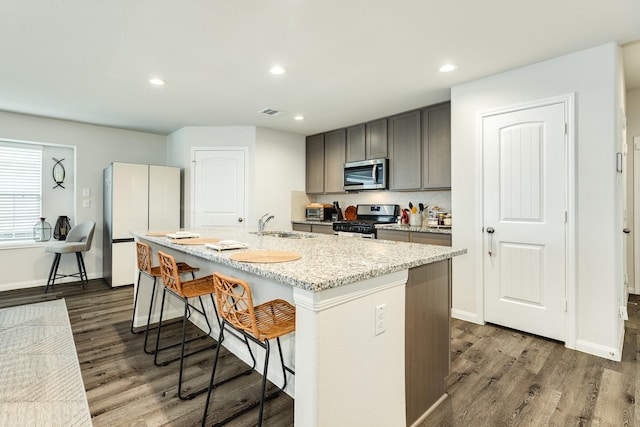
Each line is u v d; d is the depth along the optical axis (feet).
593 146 7.93
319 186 17.07
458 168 10.34
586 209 8.05
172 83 10.27
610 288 7.76
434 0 6.10
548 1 6.12
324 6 6.29
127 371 7.38
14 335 9.20
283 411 6.03
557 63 8.41
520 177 9.09
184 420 5.75
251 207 15.78
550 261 8.63
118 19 6.72
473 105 10.00
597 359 7.75
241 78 9.86
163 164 17.75
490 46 7.87
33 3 6.16
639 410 5.90
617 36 7.40
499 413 5.87
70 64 8.85
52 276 14.64
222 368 7.57
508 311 9.45
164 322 10.48
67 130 14.88
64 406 6.02
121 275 14.35
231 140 15.80
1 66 8.97
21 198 14.39
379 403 4.77
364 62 8.75
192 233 9.45
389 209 15.19
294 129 16.38
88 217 15.53
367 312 4.54
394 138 13.70
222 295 5.41
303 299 4.04
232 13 6.52
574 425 5.54
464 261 10.25
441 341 6.23
